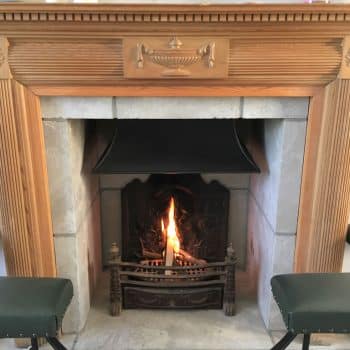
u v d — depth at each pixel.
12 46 1.23
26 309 1.08
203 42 1.23
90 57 1.24
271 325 1.59
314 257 1.47
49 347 1.51
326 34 1.23
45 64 1.25
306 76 1.29
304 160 1.41
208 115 1.37
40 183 1.39
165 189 1.88
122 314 1.69
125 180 1.92
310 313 1.06
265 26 1.21
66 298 1.18
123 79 1.28
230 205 1.96
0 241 1.47
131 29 1.21
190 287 1.68
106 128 1.79
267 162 1.59
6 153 1.32
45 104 1.34
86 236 1.66
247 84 1.30
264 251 1.65
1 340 1.55
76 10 1.16
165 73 1.26
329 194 1.39
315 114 1.35
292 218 1.48
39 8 1.15
